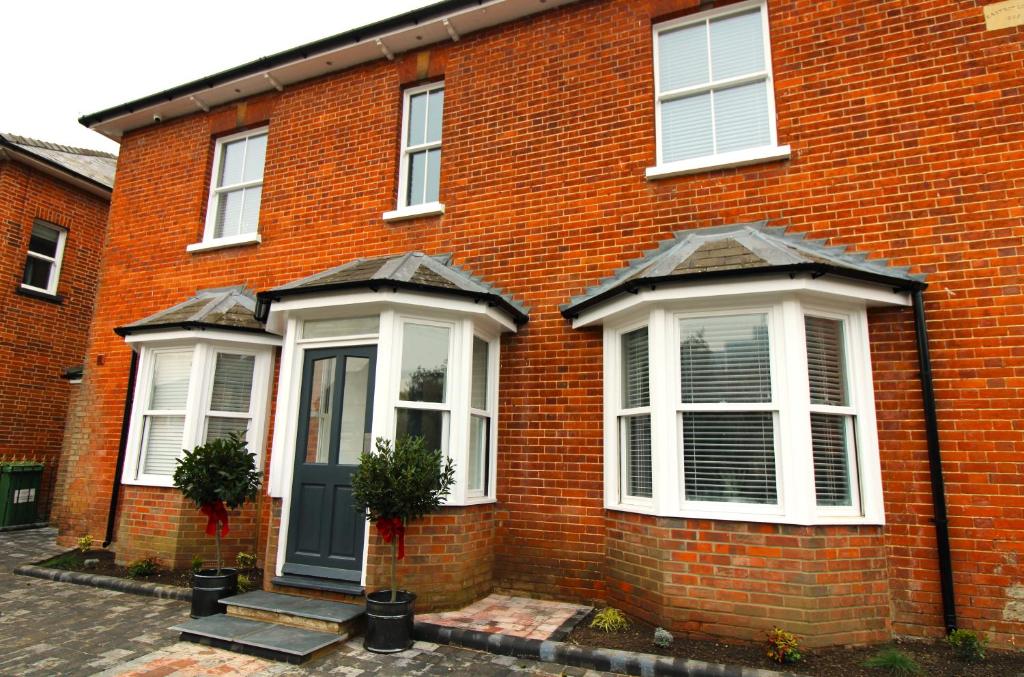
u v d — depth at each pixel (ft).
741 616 15.51
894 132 18.72
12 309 36.45
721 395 17.07
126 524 24.38
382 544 18.20
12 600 19.99
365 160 26.37
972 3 18.63
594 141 22.47
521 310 21.86
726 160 20.27
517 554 20.29
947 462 16.30
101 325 30.45
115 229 31.71
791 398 16.15
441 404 19.65
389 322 19.47
